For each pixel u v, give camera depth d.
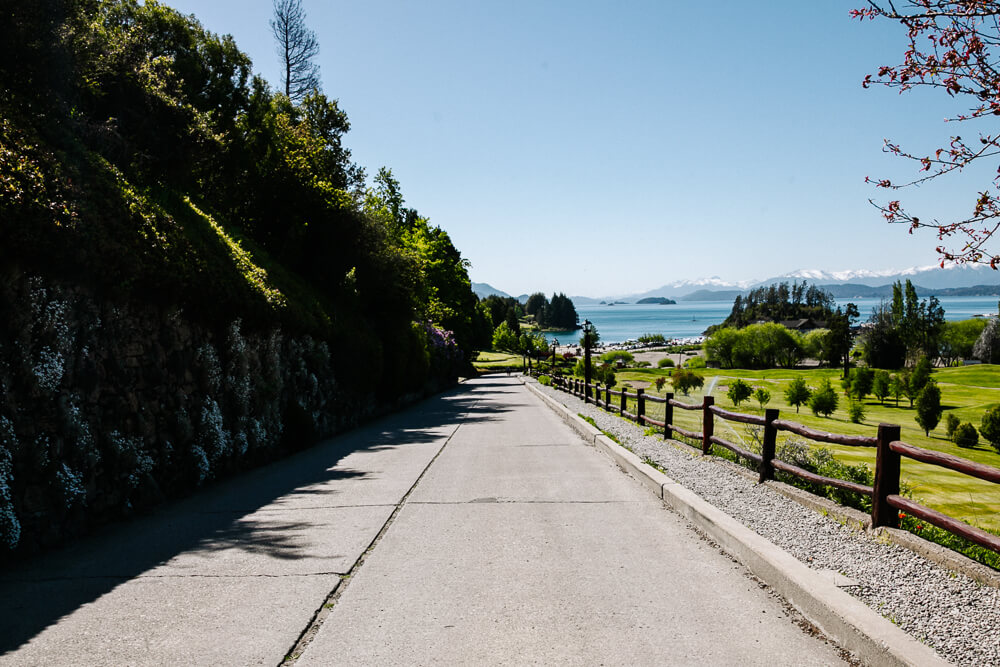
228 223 17.28
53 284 6.33
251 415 11.18
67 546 5.98
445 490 8.17
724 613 4.05
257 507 7.48
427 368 32.62
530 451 12.07
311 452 12.77
